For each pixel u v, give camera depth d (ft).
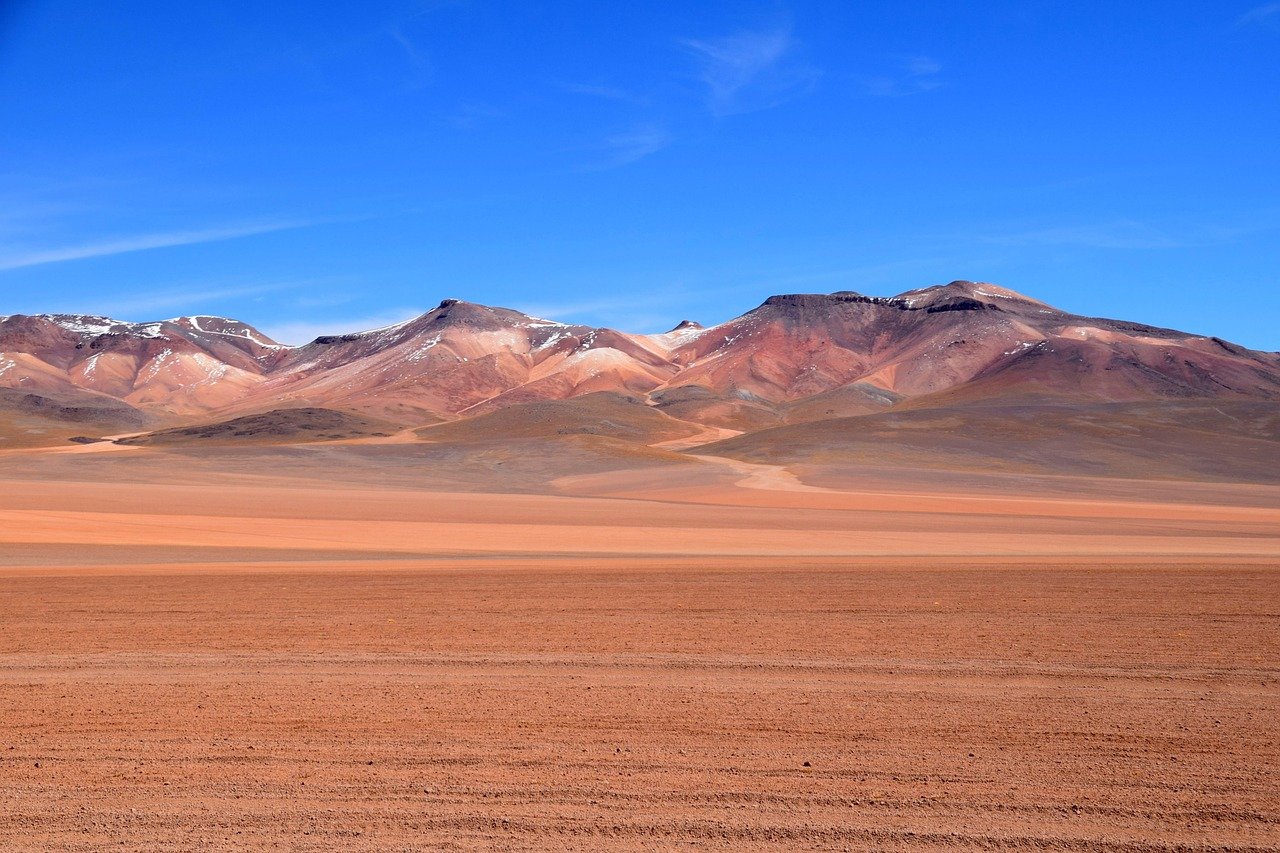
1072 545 128.88
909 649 46.62
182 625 53.57
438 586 71.46
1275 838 24.84
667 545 126.11
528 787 27.84
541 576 78.69
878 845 24.34
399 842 24.39
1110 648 46.88
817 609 59.36
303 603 62.23
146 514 175.11
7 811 26.17
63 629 52.31
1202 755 30.76
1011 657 44.80
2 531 128.26
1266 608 59.52
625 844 24.32
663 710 35.58
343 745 31.42
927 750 31.09
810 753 30.81
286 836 24.70
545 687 39.06
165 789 27.68
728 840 24.57
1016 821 25.73
